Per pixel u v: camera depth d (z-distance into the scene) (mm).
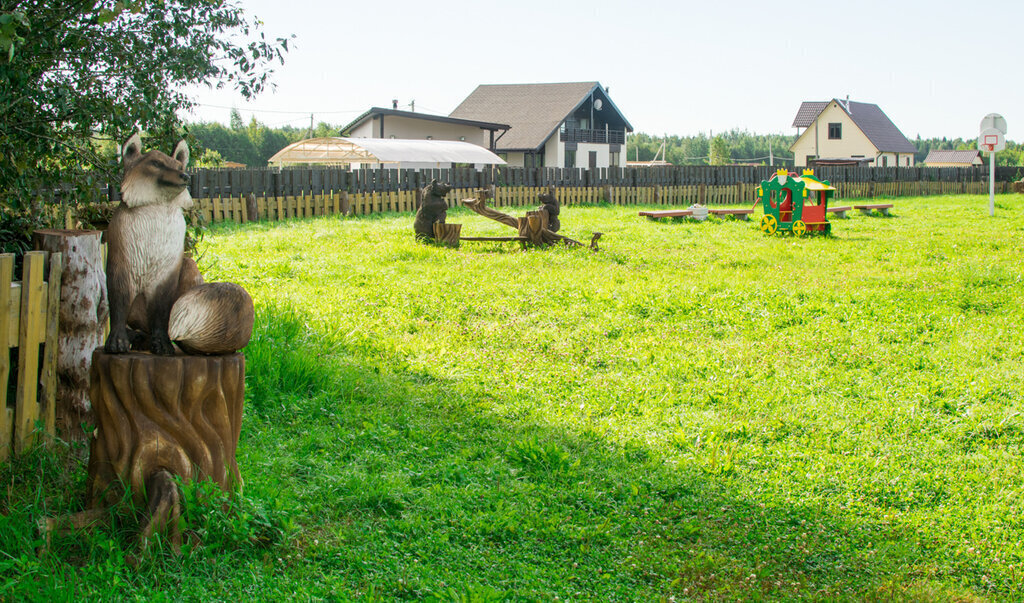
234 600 3740
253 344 6902
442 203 15883
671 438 6262
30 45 5609
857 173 36562
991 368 8102
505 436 6113
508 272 12859
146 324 4234
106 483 4141
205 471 4160
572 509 4980
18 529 3977
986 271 13070
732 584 4320
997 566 4590
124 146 4160
